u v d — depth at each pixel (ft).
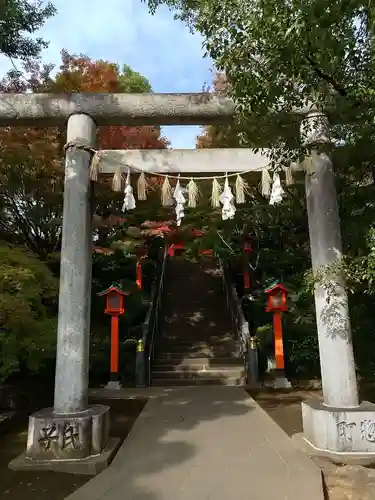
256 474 14.92
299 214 31.91
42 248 41.55
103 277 52.54
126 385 38.17
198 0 15.92
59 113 20.95
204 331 50.90
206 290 63.46
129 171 21.44
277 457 16.87
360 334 27.27
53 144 32.09
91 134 21.09
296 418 24.36
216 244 47.24
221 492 13.33
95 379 40.37
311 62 13.25
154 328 47.11
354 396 18.35
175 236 46.52
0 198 36.70
